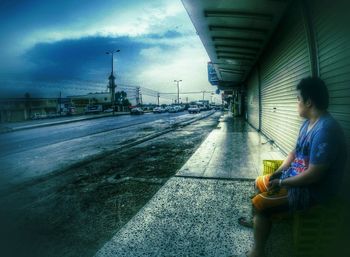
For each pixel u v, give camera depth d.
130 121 30.75
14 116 51.16
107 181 6.23
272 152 8.63
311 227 2.48
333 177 2.33
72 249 3.31
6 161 9.38
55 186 6.04
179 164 7.64
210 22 8.60
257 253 2.65
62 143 13.43
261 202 2.57
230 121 24.33
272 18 7.84
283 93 8.15
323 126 2.30
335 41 4.02
